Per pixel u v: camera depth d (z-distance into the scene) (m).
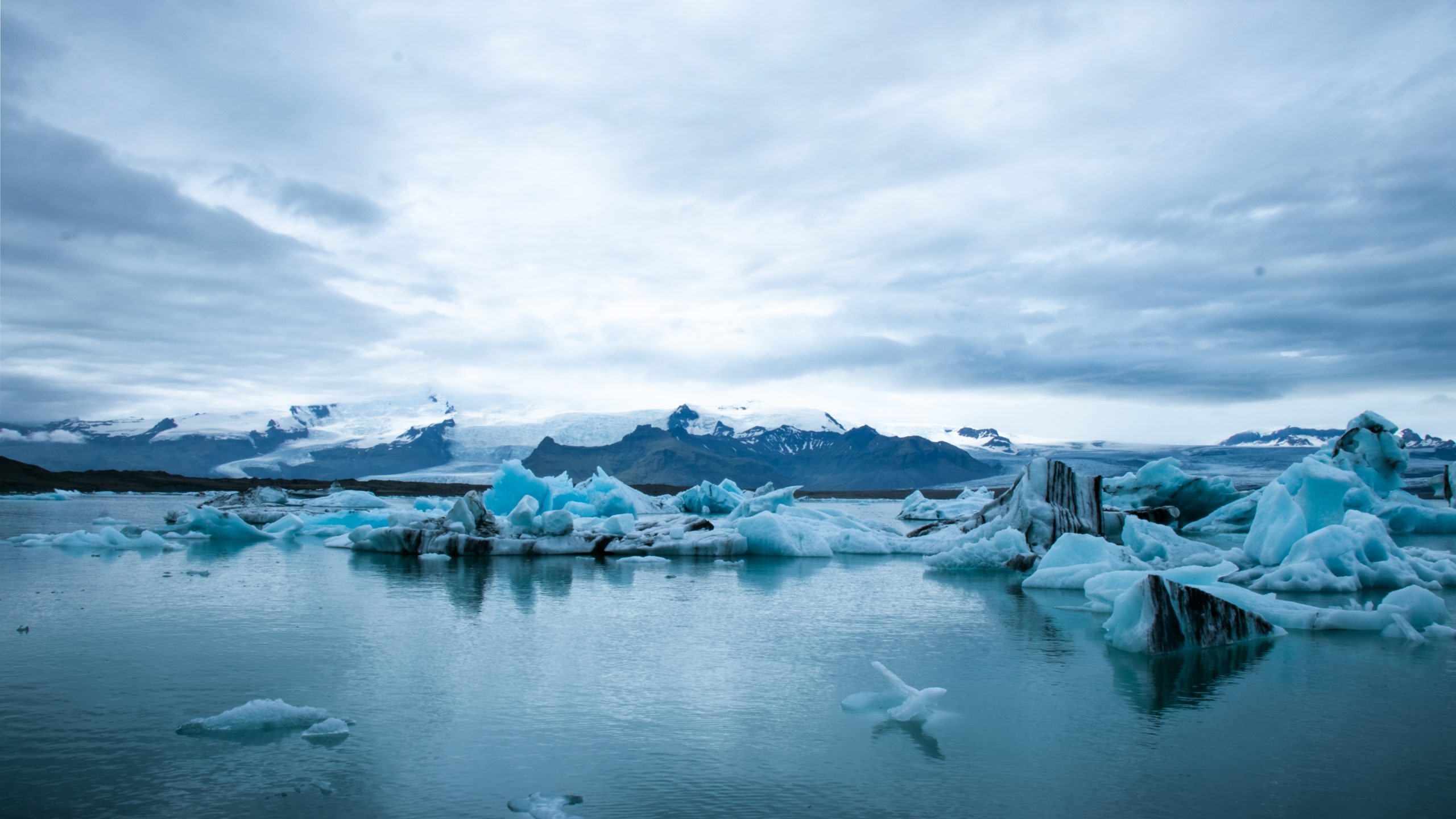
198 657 10.27
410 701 8.44
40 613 13.35
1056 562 18.30
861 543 26.14
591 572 19.62
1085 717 8.09
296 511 39.00
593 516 35.00
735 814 5.75
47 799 5.94
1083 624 13.01
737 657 10.49
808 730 7.64
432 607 14.13
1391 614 12.30
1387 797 6.16
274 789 6.14
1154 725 7.83
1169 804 6.00
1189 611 11.37
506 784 6.30
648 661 10.23
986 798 6.09
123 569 19.31
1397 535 33.69
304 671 9.63
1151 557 19.75
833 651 10.90
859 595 16.16
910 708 7.92
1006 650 11.03
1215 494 39.09
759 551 25.12
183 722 7.73
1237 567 17.61
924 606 14.85
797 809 5.88
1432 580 17.05
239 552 24.09
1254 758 6.95
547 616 13.37
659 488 166.25
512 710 8.18
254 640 11.26
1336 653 10.91
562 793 6.12
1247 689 9.12
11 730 7.46
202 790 6.12
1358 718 8.05
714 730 7.62
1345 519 18.58
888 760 6.88
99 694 8.59
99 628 12.03
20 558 21.45
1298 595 15.62
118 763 6.66
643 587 17.05
